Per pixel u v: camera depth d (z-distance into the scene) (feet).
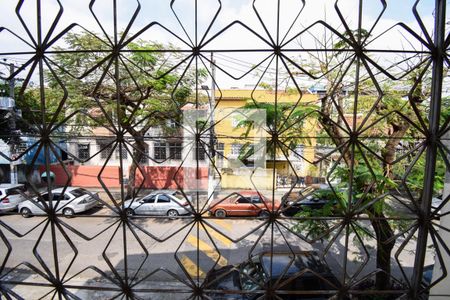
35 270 3.54
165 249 16.53
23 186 21.04
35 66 3.34
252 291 3.51
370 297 9.29
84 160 3.41
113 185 27.86
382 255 8.92
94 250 16.76
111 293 12.28
